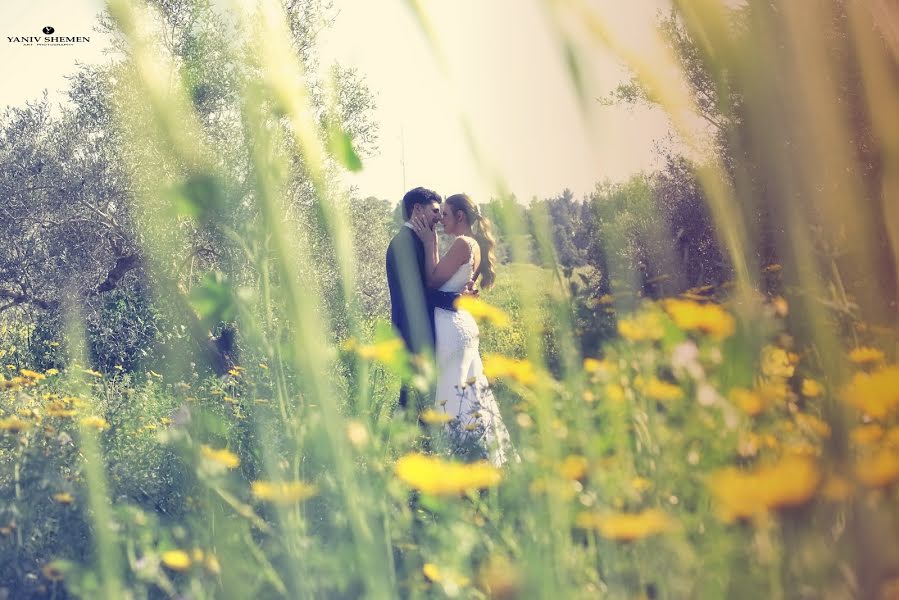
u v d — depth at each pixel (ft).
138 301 27.40
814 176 2.83
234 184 2.84
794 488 3.13
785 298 3.10
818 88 2.80
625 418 4.13
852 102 2.82
